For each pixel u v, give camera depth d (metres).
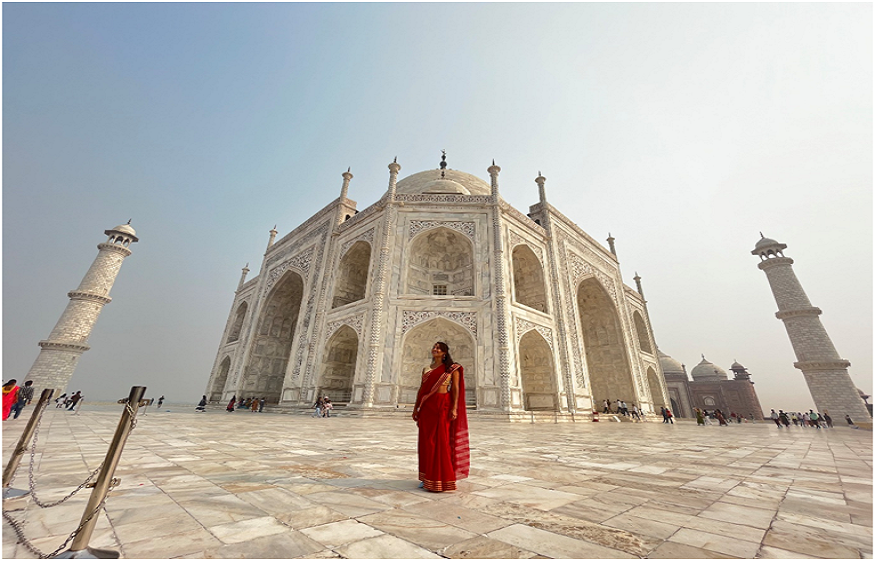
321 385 24.22
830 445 10.34
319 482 4.04
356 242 26.94
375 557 2.16
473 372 21.70
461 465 3.99
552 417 21.72
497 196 25.22
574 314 28.80
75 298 33.44
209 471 4.53
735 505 3.44
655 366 39.97
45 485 3.67
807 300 34.59
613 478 4.66
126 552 2.13
